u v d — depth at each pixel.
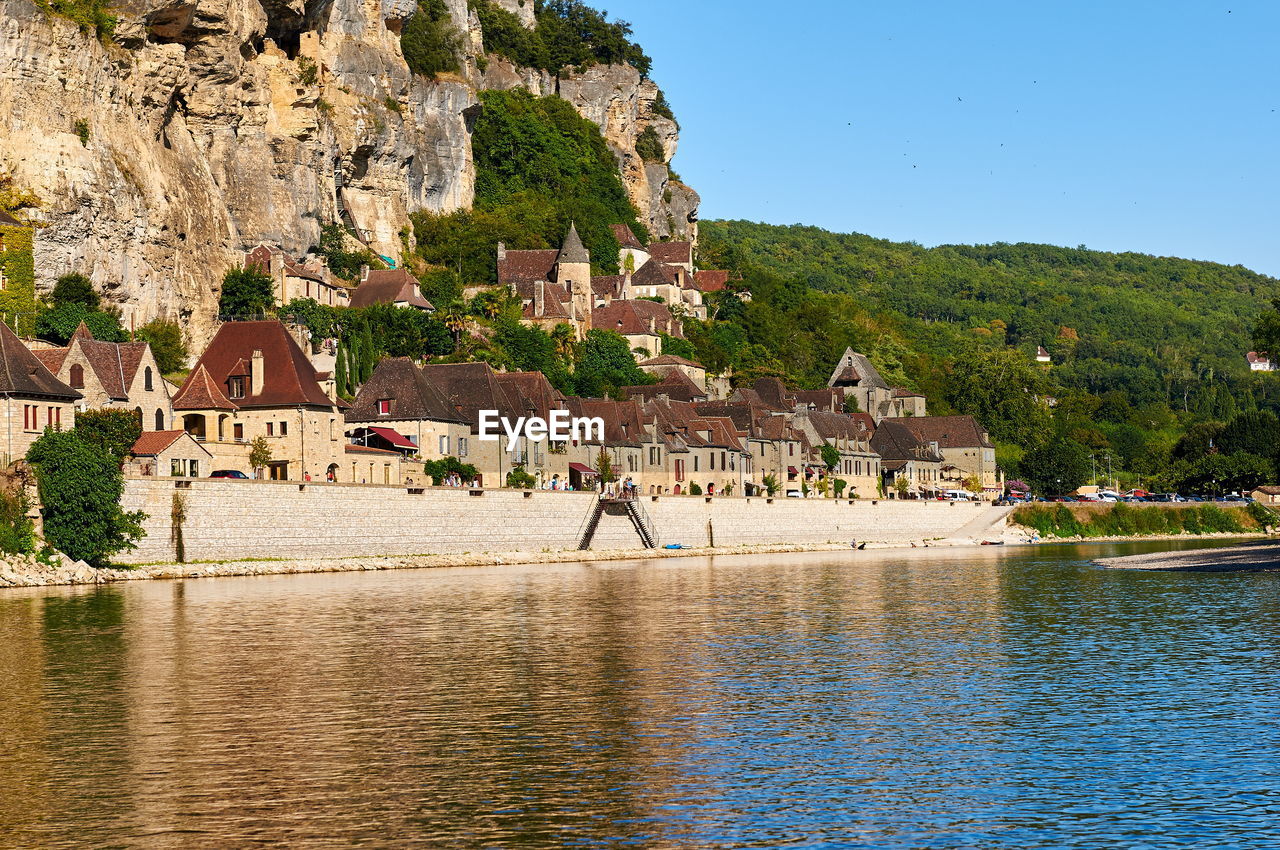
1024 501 184.50
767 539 150.75
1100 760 42.53
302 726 47.44
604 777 40.94
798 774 41.16
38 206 121.56
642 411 160.88
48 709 50.28
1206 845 34.72
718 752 43.75
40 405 92.00
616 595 88.81
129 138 135.38
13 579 84.19
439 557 111.88
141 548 91.69
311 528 102.56
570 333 189.12
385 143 197.50
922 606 83.12
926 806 37.97
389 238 199.50
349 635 68.19
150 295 133.62
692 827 36.28
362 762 42.66
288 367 118.38
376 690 53.69
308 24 180.12
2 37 120.94
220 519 96.31
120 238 129.88
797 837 35.50
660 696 52.59
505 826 36.41
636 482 155.25
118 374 108.69
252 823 36.81
